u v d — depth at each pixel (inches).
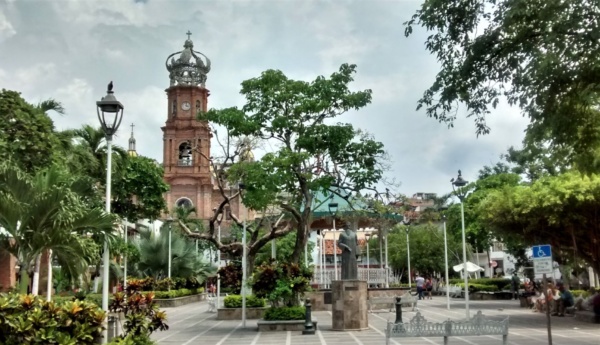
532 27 517.0
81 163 1120.2
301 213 1071.0
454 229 1877.5
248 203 932.6
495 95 563.8
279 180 903.7
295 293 894.4
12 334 405.1
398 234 2549.2
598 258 1069.1
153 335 851.4
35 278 621.0
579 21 462.3
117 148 1350.9
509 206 1058.7
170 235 1884.8
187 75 3304.6
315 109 924.0
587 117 594.6
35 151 827.4
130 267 1919.3
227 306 1176.8
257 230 1152.8
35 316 406.6
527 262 1870.1
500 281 1903.3
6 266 1074.1
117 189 1401.3
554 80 506.3
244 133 970.7
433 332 550.3
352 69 962.7
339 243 880.3
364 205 1171.3
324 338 761.6
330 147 951.0
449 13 535.2
